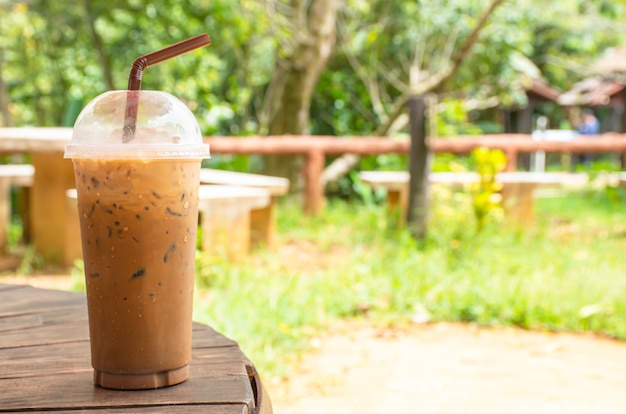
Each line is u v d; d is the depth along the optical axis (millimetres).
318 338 4754
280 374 4035
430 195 7445
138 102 1380
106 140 1355
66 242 6629
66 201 6602
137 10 11523
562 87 23922
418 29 12836
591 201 12016
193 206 1427
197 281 5625
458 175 8477
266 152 9844
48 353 1611
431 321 5148
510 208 8406
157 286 1374
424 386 3932
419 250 6871
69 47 13414
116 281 1362
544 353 4531
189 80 11781
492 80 13867
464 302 5281
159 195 1357
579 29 16672
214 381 1424
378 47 12984
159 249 1369
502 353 4520
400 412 3568
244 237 6570
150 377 1383
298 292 5371
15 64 14602
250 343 4250
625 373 4168
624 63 17719
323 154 9945
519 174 9289
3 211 6750
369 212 9281
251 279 5719
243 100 12750
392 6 12945
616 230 8805
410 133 7246
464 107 12461
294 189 10648
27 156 10320
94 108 1385
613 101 22000
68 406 1308
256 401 1428
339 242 7848
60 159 6562
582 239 8156
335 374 4109
